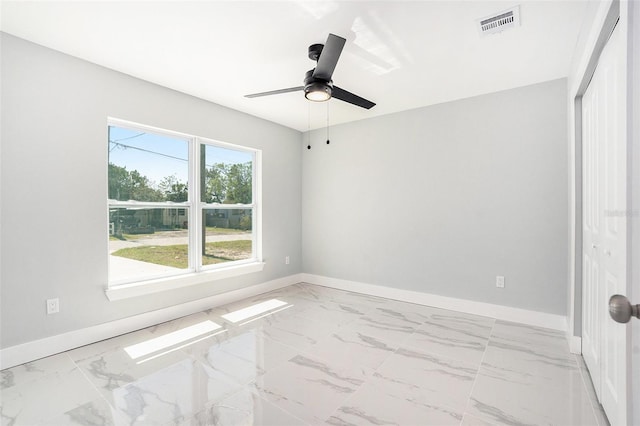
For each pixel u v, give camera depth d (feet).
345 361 7.43
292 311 11.05
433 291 11.56
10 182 7.17
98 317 8.55
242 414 5.53
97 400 5.91
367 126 13.26
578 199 7.54
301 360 7.48
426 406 5.76
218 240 12.12
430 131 11.59
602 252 5.63
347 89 10.14
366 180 13.32
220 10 6.30
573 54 7.82
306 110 12.32
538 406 5.74
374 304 11.85
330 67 6.81
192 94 10.75
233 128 12.21
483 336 8.81
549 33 6.97
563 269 9.16
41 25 6.81
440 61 8.30
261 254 13.53
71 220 8.09
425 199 11.73
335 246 14.37
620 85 2.57
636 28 2.34
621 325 2.43
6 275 7.11
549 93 9.39
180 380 6.61
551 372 6.88
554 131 9.31
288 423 5.30
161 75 9.27
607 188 5.32
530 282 9.69
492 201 10.34
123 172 9.45
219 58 8.27
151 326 9.63
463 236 10.91
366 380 6.63
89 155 8.42
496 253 10.27
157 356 7.68
